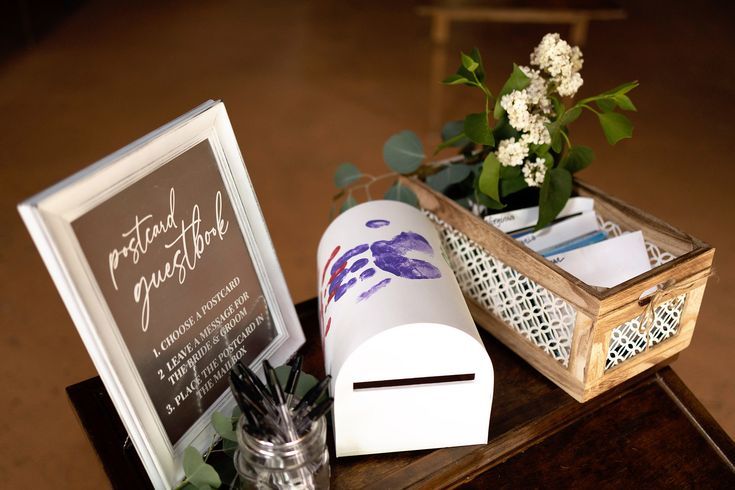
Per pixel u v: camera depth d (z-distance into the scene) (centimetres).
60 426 179
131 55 383
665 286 83
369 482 77
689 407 90
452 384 76
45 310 216
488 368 75
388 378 74
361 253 82
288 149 294
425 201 99
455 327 72
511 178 98
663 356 91
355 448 79
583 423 88
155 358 73
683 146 297
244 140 301
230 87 347
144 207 70
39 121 318
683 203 259
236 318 84
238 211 82
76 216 63
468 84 96
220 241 80
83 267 63
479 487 80
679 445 86
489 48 381
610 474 82
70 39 402
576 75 92
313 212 255
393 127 312
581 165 101
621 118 94
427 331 72
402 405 77
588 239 97
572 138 301
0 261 235
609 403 90
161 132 70
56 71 364
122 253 68
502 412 86
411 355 73
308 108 328
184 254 75
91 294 64
